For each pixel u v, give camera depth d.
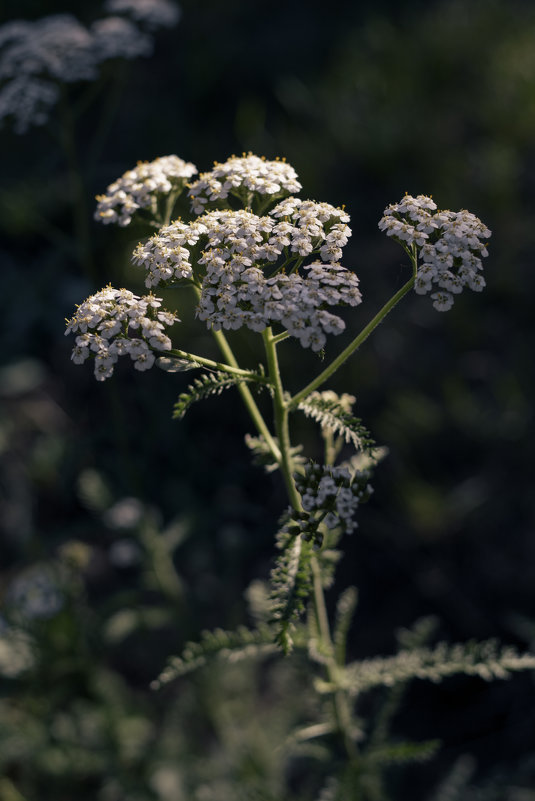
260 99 0.99
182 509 0.64
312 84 0.99
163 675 0.45
